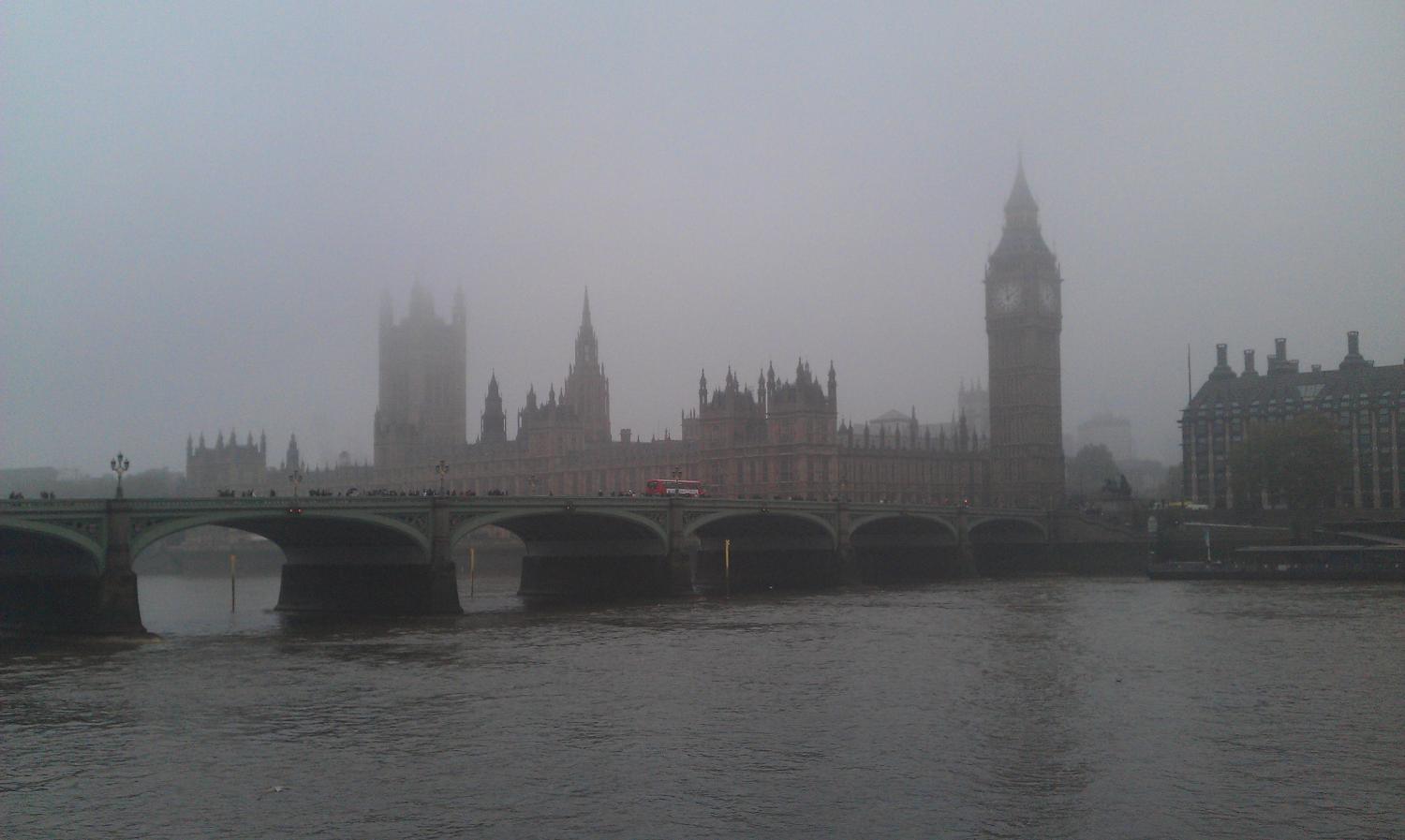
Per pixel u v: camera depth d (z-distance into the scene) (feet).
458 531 476.13
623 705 273.13
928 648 362.94
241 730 247.50
